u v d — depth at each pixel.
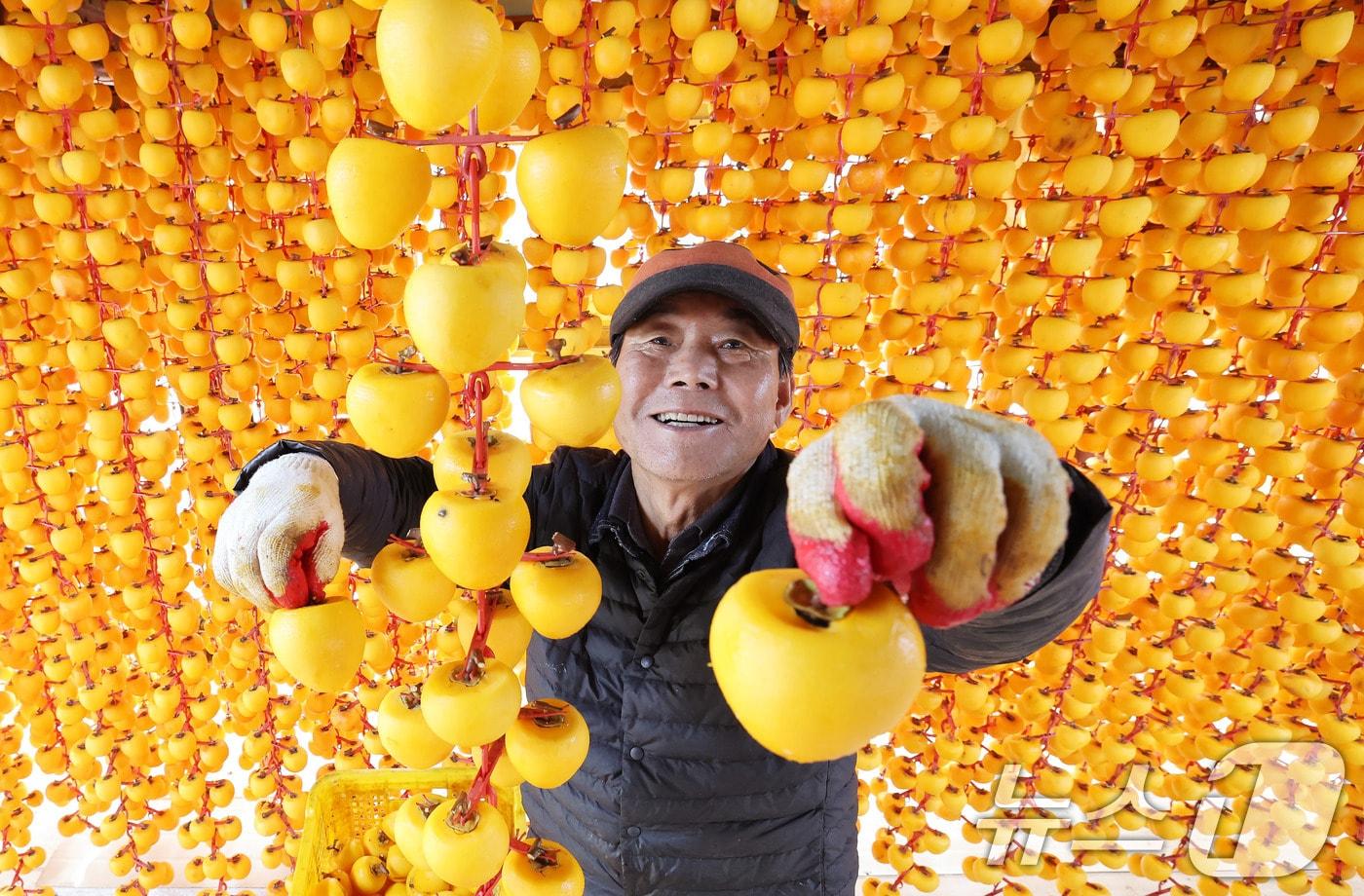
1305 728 1.99
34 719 2.00
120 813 2.14
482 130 0.68
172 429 1.84
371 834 2.08
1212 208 1.58
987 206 1.68
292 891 1.80
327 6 1.49
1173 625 1.92
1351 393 1.64
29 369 1.74
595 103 1.60
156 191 1.69
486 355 0.63
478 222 0.63
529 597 0.77
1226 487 1.68
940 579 0.45
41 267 1.72
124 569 1.91
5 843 2.11
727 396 1.20
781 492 1.35
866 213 1.61
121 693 2.05
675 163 1.76
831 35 1.52
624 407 1.26
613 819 1.35
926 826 2.21
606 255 1.80
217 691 2.19
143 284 1.78
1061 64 1.60
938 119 1.74
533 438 1.96
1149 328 1.80
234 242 1.70
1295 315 1.61
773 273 1.32
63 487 1.77
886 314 1.79
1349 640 1.86
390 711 0.81
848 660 0.47
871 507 0.42
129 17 1.49
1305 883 2.06
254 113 1.64
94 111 1.52
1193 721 2.08
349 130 1.55
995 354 1.76
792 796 1.35
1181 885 2.20
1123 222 1.53
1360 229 1.54
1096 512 0.73
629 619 1.32
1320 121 1.51
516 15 1.79
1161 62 1.59
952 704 2.10
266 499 0.78
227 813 2.68
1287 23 1.44
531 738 0.79
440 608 0.80
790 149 1.69
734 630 0.51
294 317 1.91
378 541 1.18
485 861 0.77
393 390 0.68
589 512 1.43
